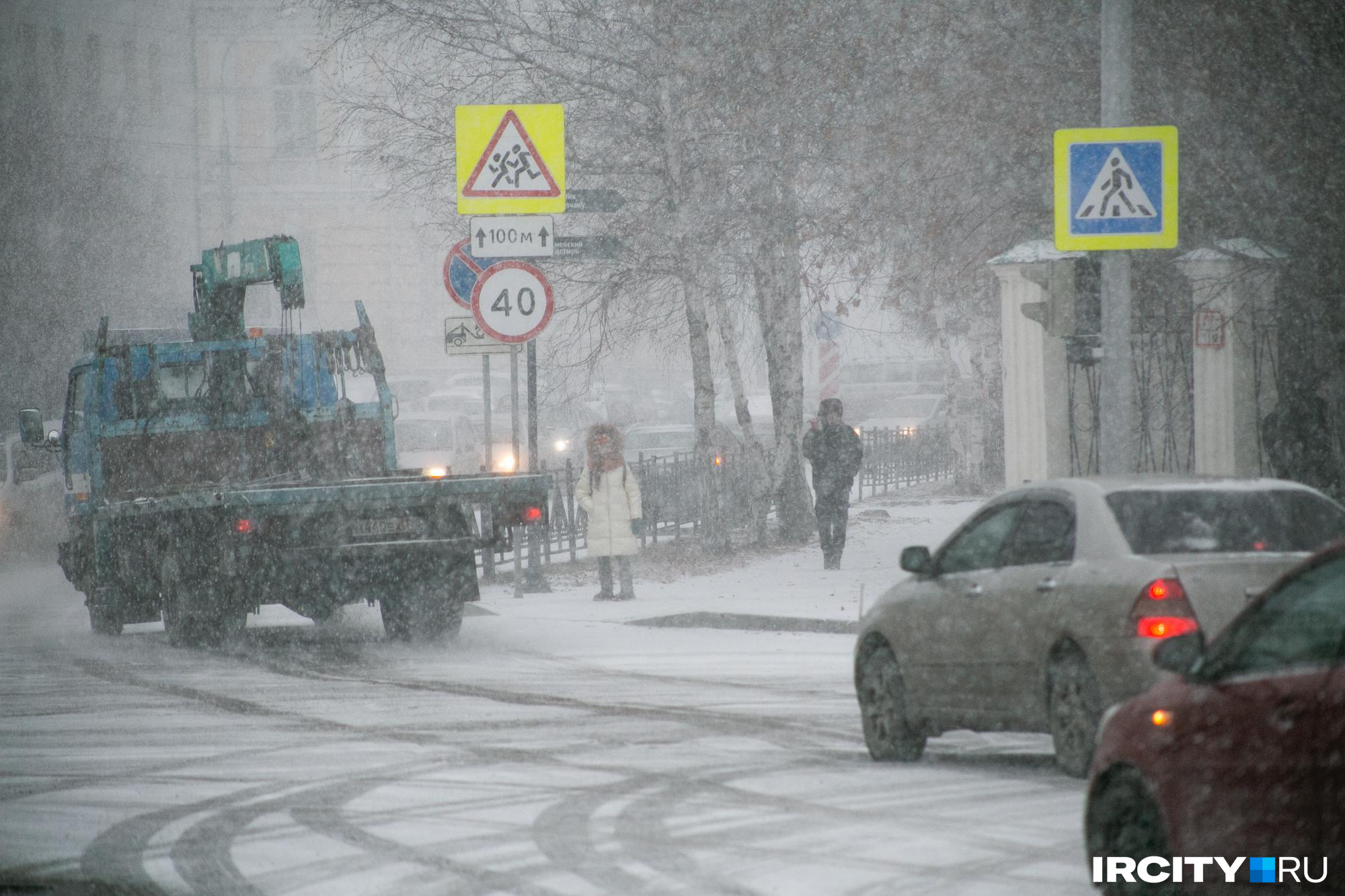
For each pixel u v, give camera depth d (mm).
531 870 23719
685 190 76062
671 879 23000
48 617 68875
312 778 31078
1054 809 27125
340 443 61500
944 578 31500
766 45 71125
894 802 28109
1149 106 56781
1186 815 18438
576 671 45969
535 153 58156
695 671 45531
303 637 58062
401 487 52344
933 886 22281
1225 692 18234
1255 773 17438
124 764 32969
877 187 63750
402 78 79062
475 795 29188
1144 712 19453
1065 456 62375
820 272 79000
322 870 24000
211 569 52812
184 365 61406
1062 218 41344
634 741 34562
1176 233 41219
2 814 28359
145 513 56000
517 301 59281
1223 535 27953
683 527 97125
